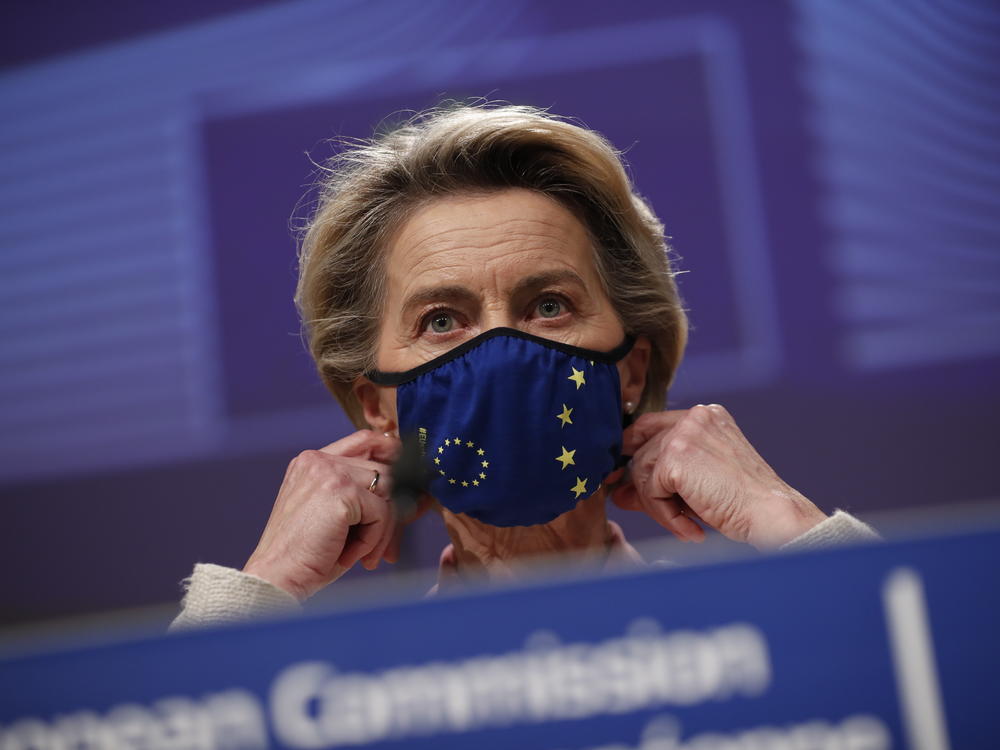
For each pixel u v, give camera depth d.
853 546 0.91
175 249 6.08
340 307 2.31
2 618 6.05
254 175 6.02
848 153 5.89
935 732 0.89
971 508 5.71
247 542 6.00
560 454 2.06
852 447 5.79
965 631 0.90
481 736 0.89
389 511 2.17
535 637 0.90
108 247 6.11
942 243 5.86
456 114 2.32
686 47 5.91
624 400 2.31
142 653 0.91
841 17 5.92
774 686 0.89
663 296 2.29
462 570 2.28
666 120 5.89
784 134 5.89
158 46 6.09
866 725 0.89
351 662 0.90
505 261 2.09
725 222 5.86
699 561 0.91
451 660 0.89
